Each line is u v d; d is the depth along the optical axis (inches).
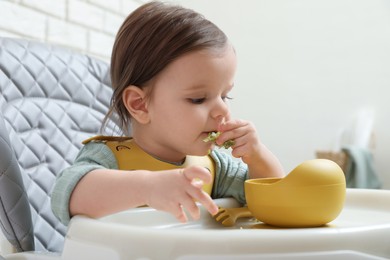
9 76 36.0
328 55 91.6
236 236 15.1
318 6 92.2
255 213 23.8
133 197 21.8
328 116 91.5
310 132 92.7
